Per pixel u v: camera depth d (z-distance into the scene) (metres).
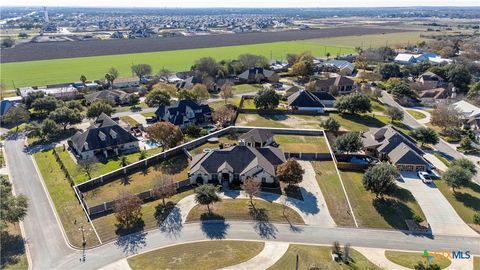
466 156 94.06
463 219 66.81
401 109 131.88
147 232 62.16
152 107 132.38
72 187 76.25
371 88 152.00
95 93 140.00
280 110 124.81
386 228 64.12
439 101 133.00
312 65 188.00
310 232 62.69
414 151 85.56
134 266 54.16
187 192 74.50
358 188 76.38
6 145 99.56
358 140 88.94
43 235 61.22
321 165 86.62
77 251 57.47
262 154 82.12
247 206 69.44
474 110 118.56
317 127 111.50
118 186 76.38
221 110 113.75
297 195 73.62
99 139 92.94
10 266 53.81
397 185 77.44
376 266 54.06
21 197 63.19
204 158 79.19
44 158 91.12
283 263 54.59
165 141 92.88
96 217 66.12
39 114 121.88
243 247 58.38
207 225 64.00
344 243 60.03
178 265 54.25
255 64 194.00
